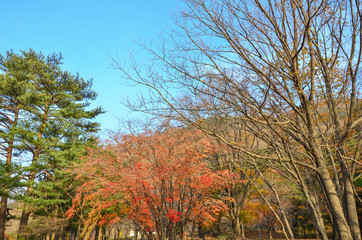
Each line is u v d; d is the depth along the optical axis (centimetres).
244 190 1450
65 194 2062
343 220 486
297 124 520
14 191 1842
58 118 2230
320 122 629
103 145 1483
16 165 1902
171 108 466
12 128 2025
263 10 492
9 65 2284
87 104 2697
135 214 1120
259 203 1816
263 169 1142
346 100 603
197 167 1105
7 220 2450
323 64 563
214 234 2220
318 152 518
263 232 3203
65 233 2586
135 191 1083
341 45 537
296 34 516
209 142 934
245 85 524
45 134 2081
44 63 2305
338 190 517
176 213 1075
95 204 1324
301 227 2862
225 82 478
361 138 543
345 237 474
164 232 1107
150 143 1105
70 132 2144
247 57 501
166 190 1123
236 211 1472
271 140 452
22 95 2041
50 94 2339
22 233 2009
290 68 504
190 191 1117
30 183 1853
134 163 1134
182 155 1052
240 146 454
